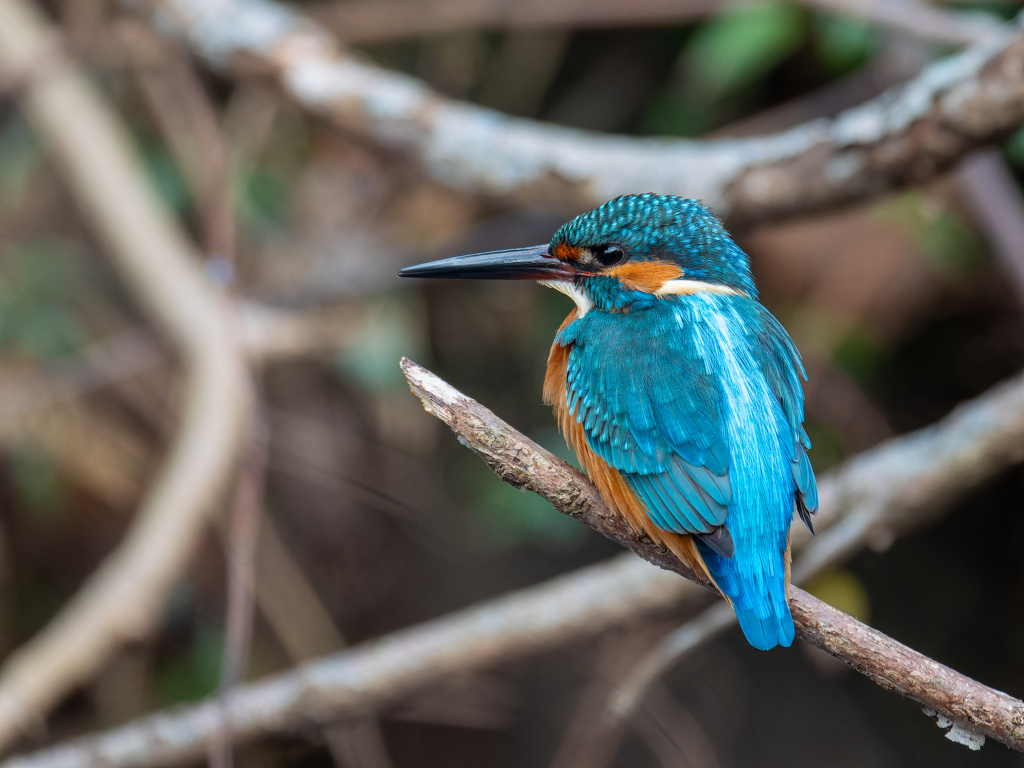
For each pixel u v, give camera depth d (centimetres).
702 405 528
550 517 1235
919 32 916
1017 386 812
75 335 1112
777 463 512
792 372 572
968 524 1293
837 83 1127
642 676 752
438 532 1187
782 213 788
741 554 494
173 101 1117
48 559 1143
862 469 838
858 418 1117
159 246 997
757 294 626
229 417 925
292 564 1146
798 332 1096
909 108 684
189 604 1133
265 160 1171
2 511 1122
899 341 1147
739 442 516
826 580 1030
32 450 1087
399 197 1179
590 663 1052
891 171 717
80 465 1105
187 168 1122
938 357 1171
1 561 1119
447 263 637
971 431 811
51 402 1086
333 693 848
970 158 704
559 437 1206
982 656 1302
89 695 1120
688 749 1051
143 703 1123
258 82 950
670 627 1038
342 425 1168
